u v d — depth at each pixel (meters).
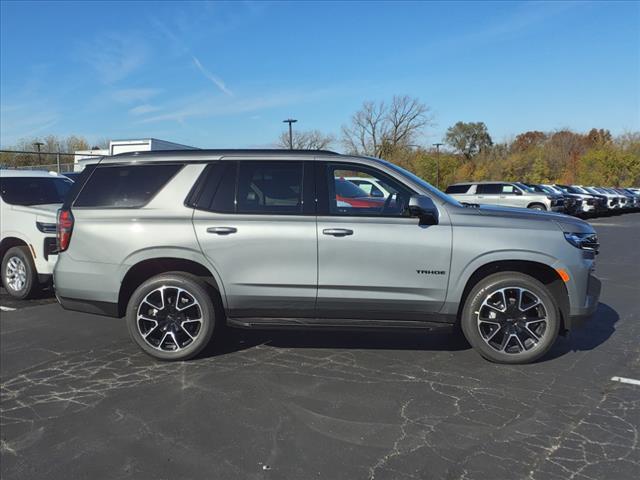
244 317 4.45
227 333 5.33
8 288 7.15
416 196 4.12
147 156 4.61
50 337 5.29
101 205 4.53
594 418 3.42
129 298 4.64
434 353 4.71
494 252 4.19
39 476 2.81
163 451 3.05
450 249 4.20
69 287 4.56
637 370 4.28
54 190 8.05
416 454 2.99
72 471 2.85
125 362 4.53
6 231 7.12
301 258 4.27
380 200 4.42
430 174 59.72
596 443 3.09
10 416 3.52
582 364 4.41
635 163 54.09
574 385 3.96
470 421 3.38
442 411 3.53
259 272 4.31
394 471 2.81
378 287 4.26
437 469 2.83
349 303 4.30
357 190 4.43
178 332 4.52
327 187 4.39
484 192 23.67
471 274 4.23
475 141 87.81
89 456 3.00
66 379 4.16
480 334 4.34
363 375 4.18
